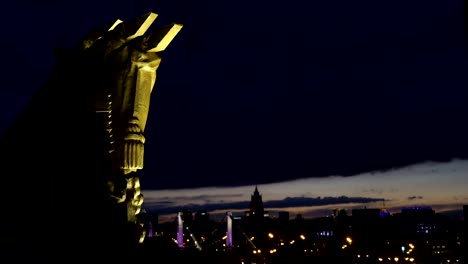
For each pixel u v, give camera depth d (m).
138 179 5.51
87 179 5.31
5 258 5.01
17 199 5.35
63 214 5.21
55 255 5.04
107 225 5.20
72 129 5.48
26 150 5.54
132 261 5.23
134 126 5.51
